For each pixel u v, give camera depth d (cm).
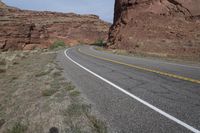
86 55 2933
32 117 706
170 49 3500
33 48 8988
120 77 1123
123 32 4719
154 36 4000
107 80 1060
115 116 574
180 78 1032
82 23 13425
